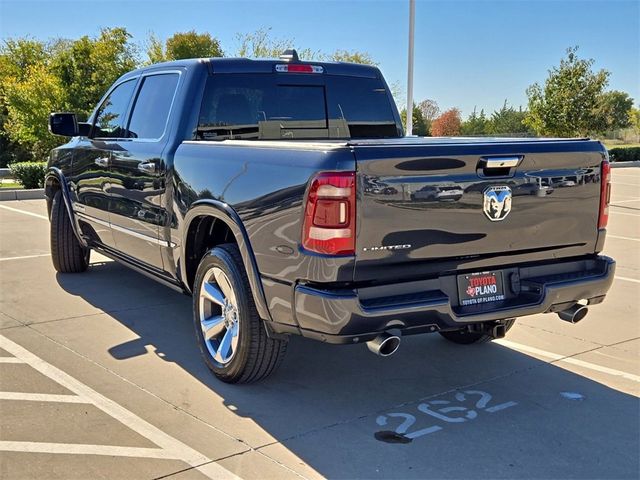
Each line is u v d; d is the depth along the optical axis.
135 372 4.61
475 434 3.78
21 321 5.72
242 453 3.51
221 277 4.31
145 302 6.35
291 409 4.06
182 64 5.20
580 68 30.09
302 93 5.50
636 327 5.85
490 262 3.90
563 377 4.67
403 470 3.37
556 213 4.05
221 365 4.37
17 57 29.56
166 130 5.05
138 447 3.54
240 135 5.18
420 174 3.54
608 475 3.36
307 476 3.29
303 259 3.52
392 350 3.57
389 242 3.50
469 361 4.97
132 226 5.45
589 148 4.15
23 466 3.33
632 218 12.88
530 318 6.11
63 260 7.27
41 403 4.07
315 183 3.43
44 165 16.23
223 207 4.12
